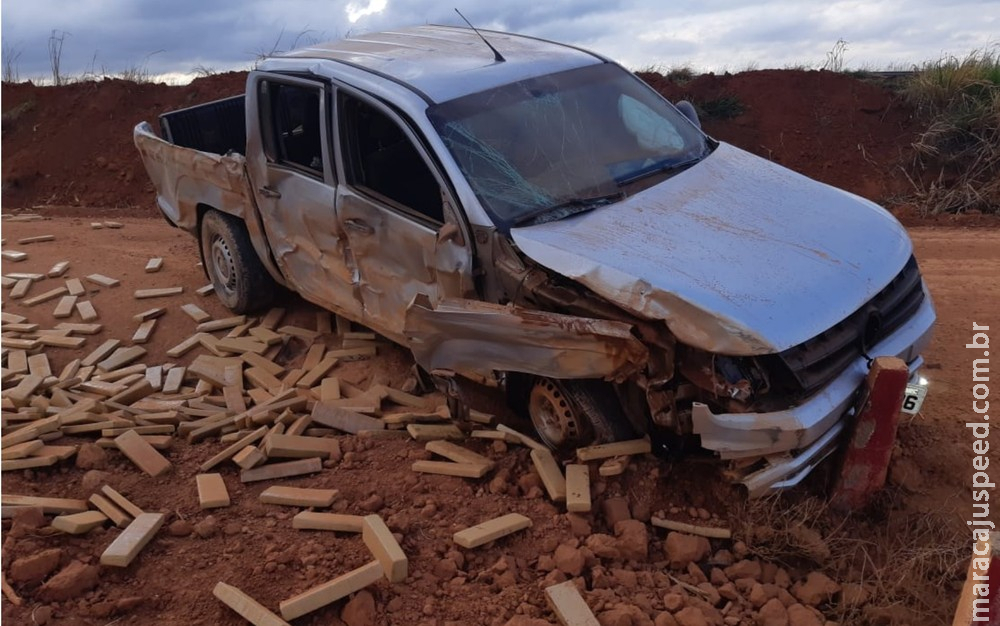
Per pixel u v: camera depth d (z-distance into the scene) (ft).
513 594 12.50
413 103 16.29
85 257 27.94
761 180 16.75
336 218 17.80
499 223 14.98
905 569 12.76
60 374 20.35
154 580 12.89
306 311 22.50
